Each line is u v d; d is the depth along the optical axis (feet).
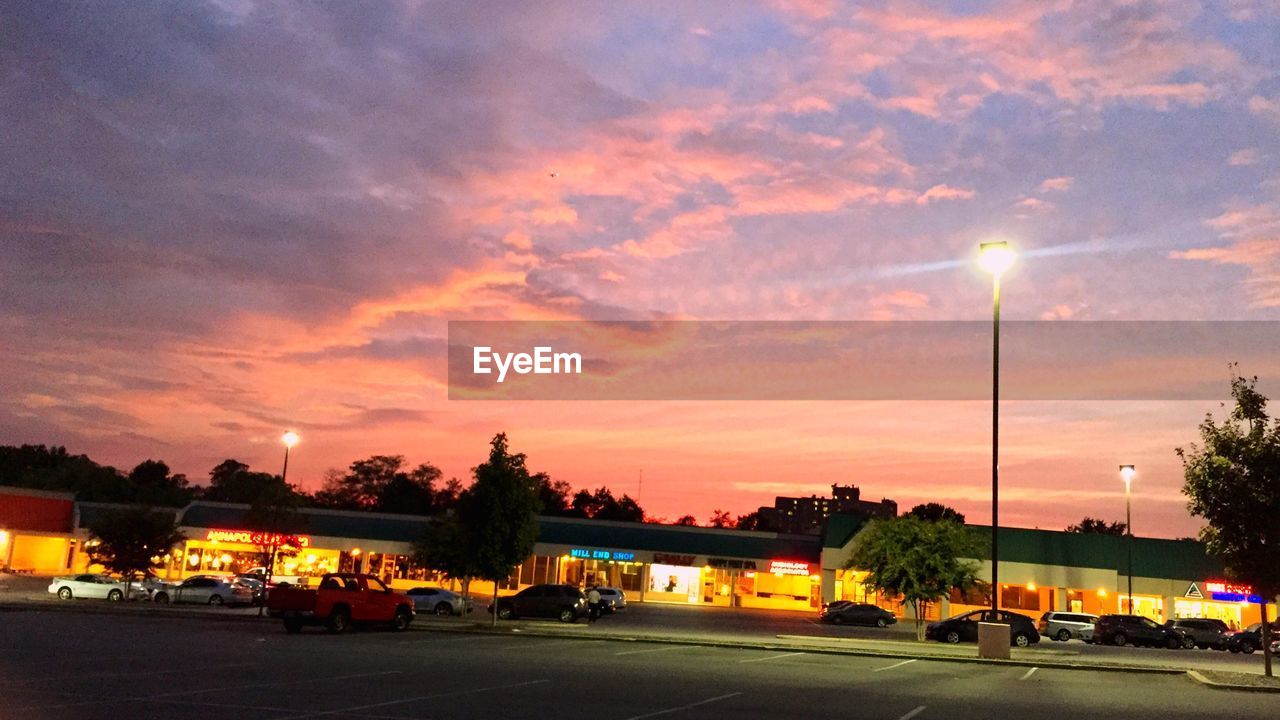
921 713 57.88
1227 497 94.12
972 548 142.10
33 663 66.28
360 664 74.08
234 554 245.86
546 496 407.64
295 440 164.55
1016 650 131.75
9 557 241.76
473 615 161.07
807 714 55.16
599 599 164.76
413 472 388.16
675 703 57.72
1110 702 69.26
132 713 45.98
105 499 366.43
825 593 227.40
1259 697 77.71
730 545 248.32
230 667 67.97
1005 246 110.83
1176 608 222.28
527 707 53.11
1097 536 227.61
